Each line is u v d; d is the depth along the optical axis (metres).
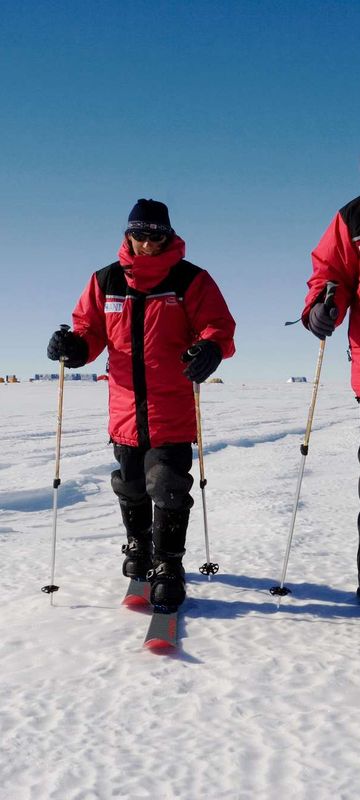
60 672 2.27
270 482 6.77
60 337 2.92
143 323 2.83
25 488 6.61
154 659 2.35
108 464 8.09
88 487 6.95
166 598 2.62
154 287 2.83
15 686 2.18
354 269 2.71
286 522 4.59
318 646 2.42
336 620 2.68
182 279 2.82
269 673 2.21
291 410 17.78
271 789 1.59
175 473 2.74
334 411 17.47
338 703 2.00
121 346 2.88
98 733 1.87
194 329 2.87
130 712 1.99
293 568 3.41
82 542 4.38
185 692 2.10
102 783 1.63
